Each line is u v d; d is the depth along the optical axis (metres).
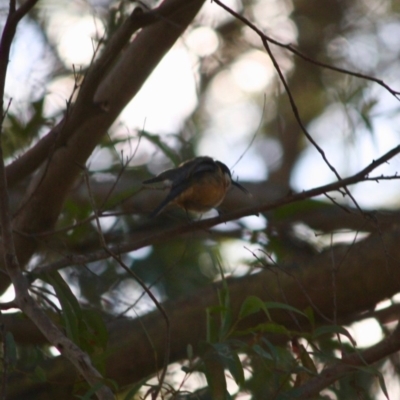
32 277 8.22
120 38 7.66
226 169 10.70
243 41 15.19
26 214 9.41
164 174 10.02
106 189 12.88
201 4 8.77
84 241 11.66
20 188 12.71
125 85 9.12
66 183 9.23
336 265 8.98
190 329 9.09
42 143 9.13
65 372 8.68
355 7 15.90
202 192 10.02
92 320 7.81
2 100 6.47
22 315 8.16
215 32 14.94
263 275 9.20
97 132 9.08
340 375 7.05
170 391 6.64
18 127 11.27
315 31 15.73
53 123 11.39
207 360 6.66
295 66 15.75
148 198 12.95
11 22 6.24
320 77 15.59
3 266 9.06
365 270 8.86
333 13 15.84
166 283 11.90
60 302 7.51
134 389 6.43
